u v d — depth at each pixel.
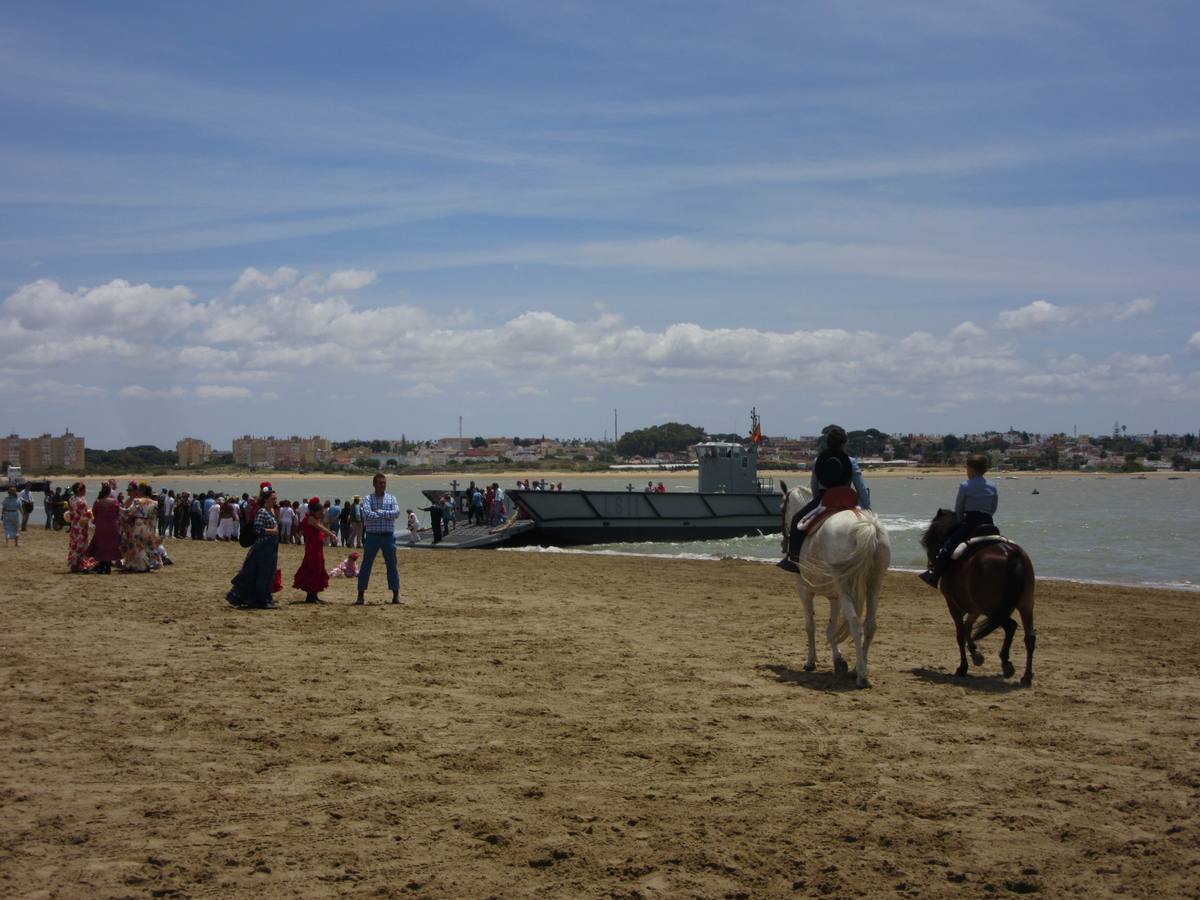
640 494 41.53
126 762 7.39
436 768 7.39
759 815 6.46
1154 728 8.86
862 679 10.45
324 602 17.25
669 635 14.18
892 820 6.43
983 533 11.05
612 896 5.24
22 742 7.85
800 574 11.24
